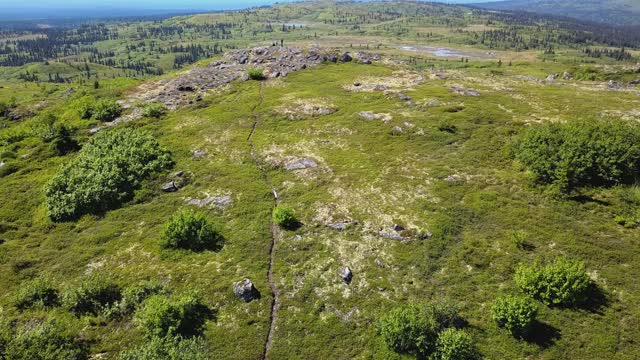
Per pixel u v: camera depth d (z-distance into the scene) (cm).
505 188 3650
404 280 2827
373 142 4759
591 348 2241
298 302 2728
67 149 5044
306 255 3120
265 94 6638
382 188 3831
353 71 7775
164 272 3000
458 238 3150
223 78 7544
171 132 5350
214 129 5384
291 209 3531
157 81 7750
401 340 2323
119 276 2989
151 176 4284
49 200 3953
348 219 3447
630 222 3069
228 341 2455
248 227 3472
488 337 2359
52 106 7288
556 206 3341
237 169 4400
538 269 2647
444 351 2222
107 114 5878
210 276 2936
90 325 2555
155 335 2416
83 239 3484
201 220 3394
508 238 3066
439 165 4125
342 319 2592
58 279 3025
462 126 4850
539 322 2395
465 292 2677
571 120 4428
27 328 2527
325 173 4209
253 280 2889
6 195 4181
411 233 3203
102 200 3922
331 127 5231
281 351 2412
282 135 5147
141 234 3488
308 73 7675
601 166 3550
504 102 5591
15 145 5344
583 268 2709
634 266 2711
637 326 2327
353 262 3012
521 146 4075
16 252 3372
